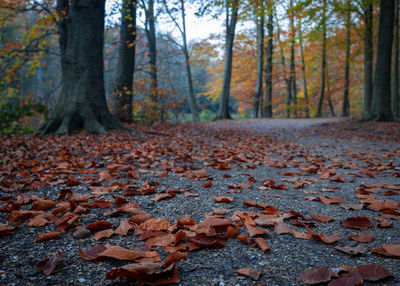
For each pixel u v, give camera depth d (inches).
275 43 936.3
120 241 66.1
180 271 54.1
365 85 612.4
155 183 115.3
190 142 261.6
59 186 111.2
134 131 305.1
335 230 74.8
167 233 67.2
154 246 64.2
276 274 53.6
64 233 70.2
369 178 138.6
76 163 148.9
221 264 56.9
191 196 102.0
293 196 105.8
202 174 131.3
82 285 49.1
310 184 124.6
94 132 275.1
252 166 159.5
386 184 119.4
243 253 61.6
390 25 450.0
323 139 339.9
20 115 333.7
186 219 71.1
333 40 812.0
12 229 71.3
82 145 216.7
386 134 362.9
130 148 207.3
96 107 292.2
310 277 50.4
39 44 416.8
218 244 63.5
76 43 285.9
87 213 83.0
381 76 464.1
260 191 111.7
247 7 406.6
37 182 116.6
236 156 188.9
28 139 250.7
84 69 286.0
